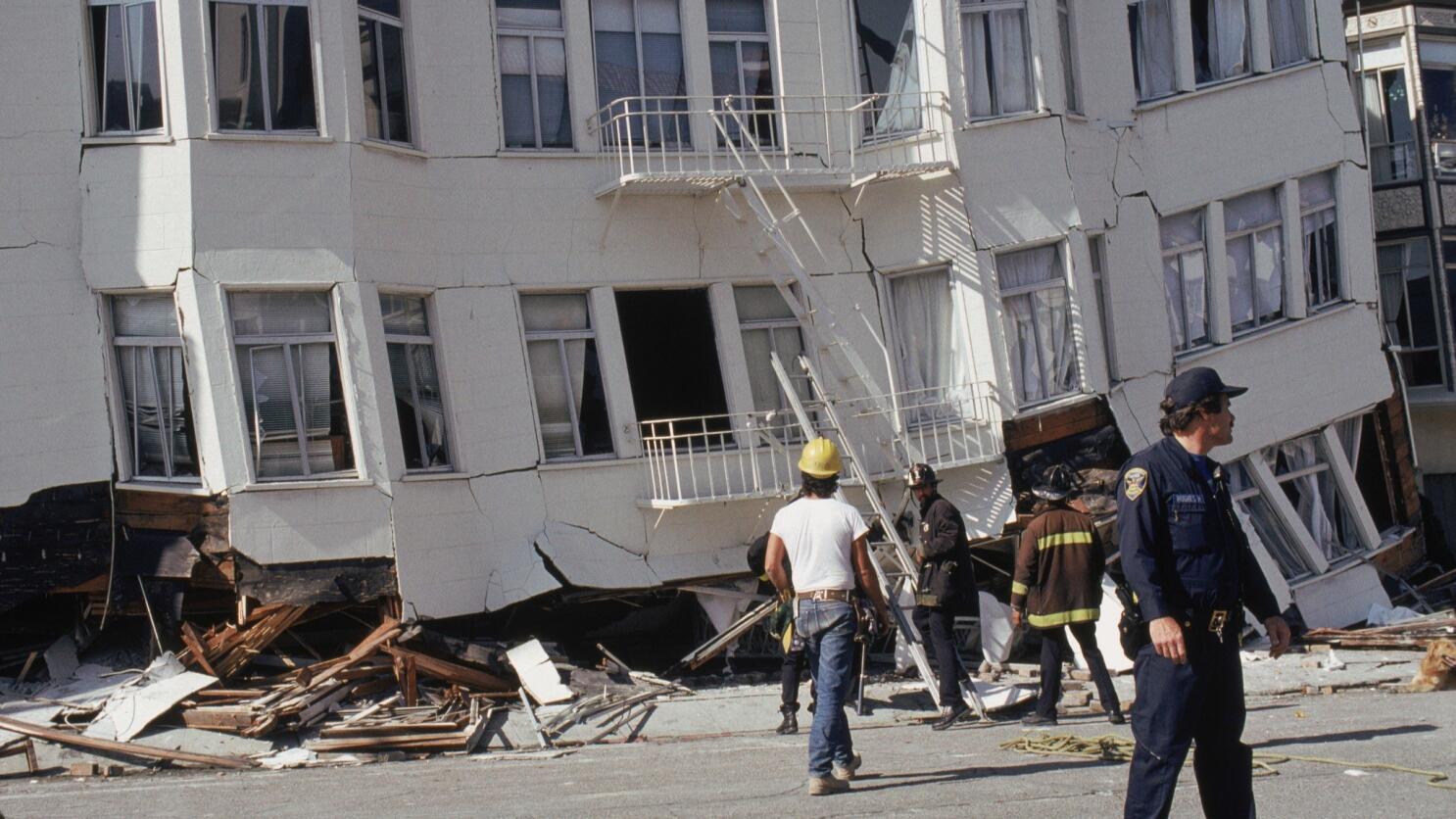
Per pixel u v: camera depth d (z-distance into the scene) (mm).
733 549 17188
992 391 17562
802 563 8555
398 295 15836
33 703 13570
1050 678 12273
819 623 8430
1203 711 6164
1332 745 10062
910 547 16797
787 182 17438
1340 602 20219
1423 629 17156
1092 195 18609
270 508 14656
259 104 15016
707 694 14805
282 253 14867
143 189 14672
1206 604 6008
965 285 17688
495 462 16203
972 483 17672
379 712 13820
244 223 14750
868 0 18312
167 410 14922
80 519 14648
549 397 16859
